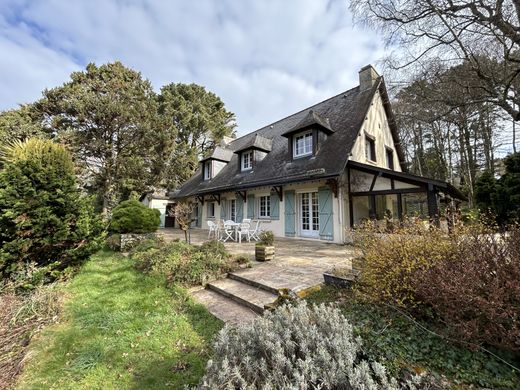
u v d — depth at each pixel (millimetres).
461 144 16656
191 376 2373
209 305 3939
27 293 4152
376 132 11406
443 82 8273
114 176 17234
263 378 1686
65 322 3520
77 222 5430
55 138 14094
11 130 13930
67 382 2373
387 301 2887
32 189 4734
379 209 9258
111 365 2586
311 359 1702
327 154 9469
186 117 24656
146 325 3344
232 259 5715
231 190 12680
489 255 2340
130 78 18859
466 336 2117
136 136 16781
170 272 5070
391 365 1927
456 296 2166
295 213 10641
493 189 10375
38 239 4758
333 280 3904
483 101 7730
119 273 5617
